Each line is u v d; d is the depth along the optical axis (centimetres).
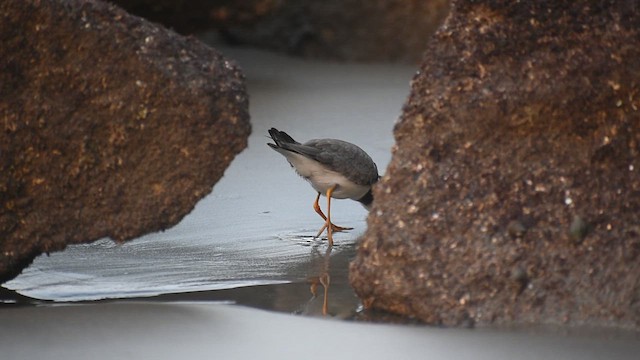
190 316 1010
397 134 1023
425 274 958
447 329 941
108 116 1002
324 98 2150
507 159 981
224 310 1031
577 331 919
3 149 992
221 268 1196
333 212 1469
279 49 2661
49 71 990
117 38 992
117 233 1030
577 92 980
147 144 1012
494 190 970
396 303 975
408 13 2553
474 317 941
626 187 959
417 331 942
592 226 947
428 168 991
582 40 992
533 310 934
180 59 1010
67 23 982
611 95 979
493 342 912
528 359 880
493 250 948
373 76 2411
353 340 937
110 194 1020
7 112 989
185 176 1021
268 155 1733
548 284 936
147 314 1014
